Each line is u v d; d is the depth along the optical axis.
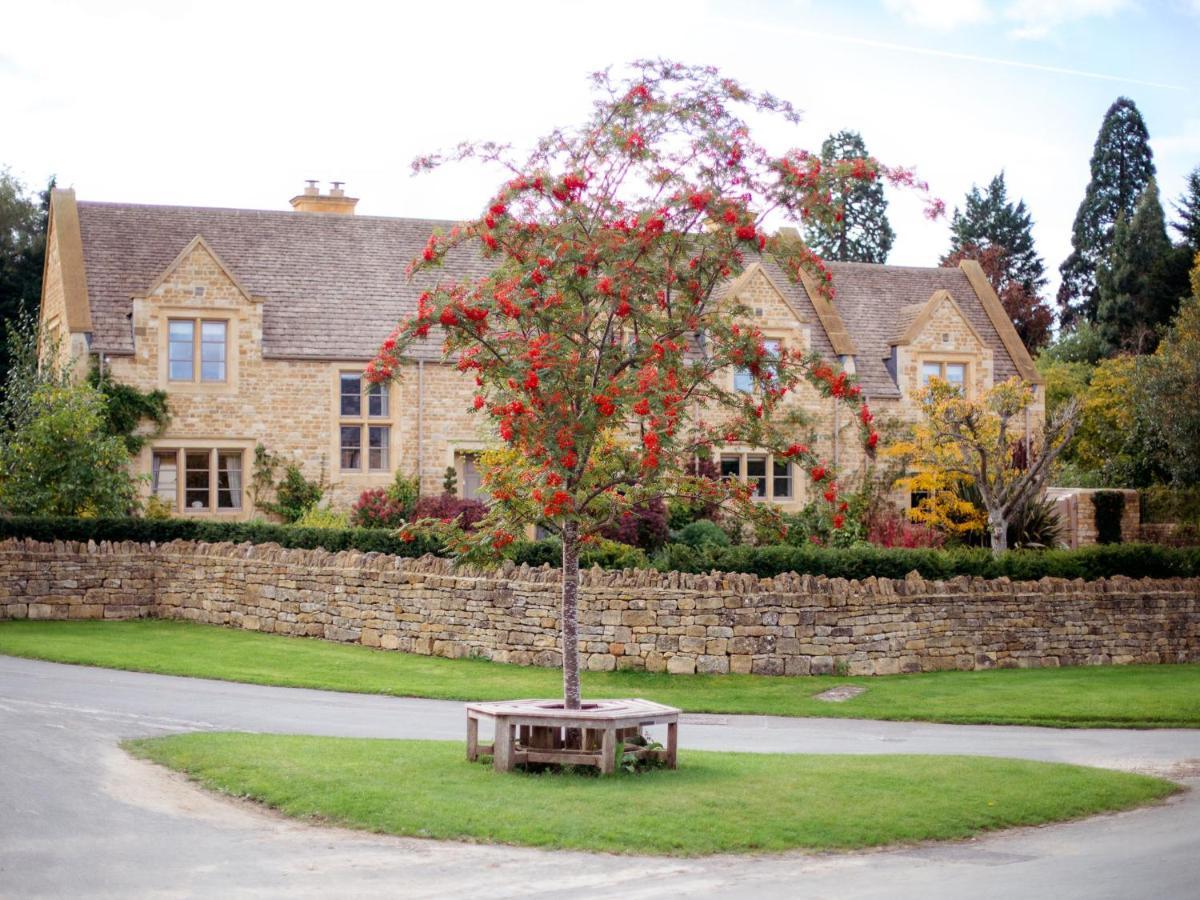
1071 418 30.95
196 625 26.23
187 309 31.89
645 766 13.59
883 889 9.66
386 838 10.70
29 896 9.00
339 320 33.94
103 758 13.31
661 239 13.55
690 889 9.55
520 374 12.86
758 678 21.67
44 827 10.74
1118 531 37.66
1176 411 31.52
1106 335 60.88
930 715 19.09
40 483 28.05
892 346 38.31
